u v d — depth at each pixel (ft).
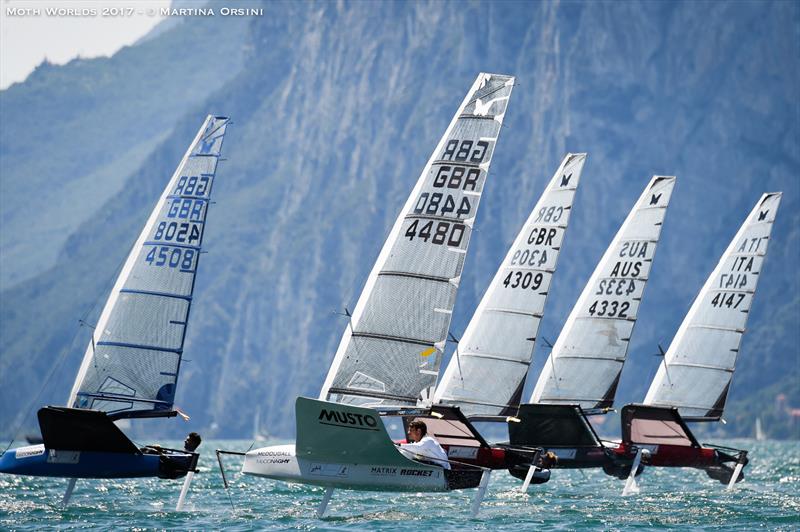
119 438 311.68
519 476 362.74
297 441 293.64
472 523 296.92
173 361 350.64
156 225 355.77
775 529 289.94
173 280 352.90
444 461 307.99
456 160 340.18
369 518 307.78
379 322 335.67
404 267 336.49
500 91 341.62
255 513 323.37
